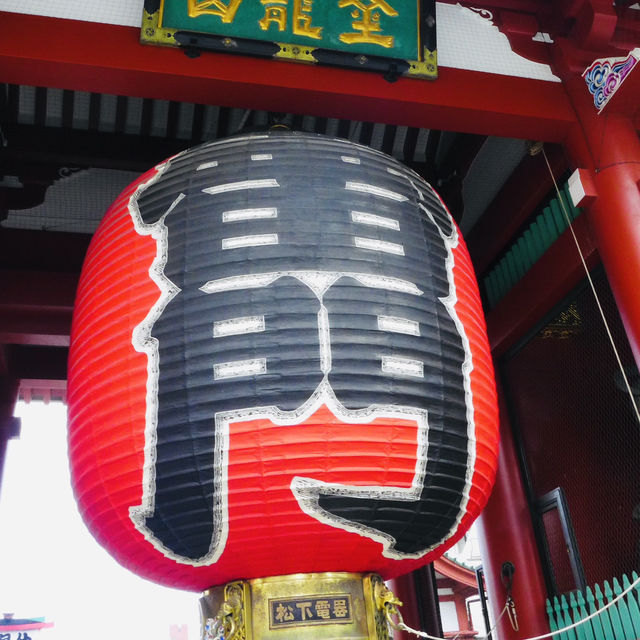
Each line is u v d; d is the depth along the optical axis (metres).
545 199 6.81
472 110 5.17
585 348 6.09
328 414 3.06
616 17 5.31
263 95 4.86
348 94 4.93
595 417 5.95
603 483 5.80
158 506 3.18
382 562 3.46
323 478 3.05
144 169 6.84
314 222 3.57
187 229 3.60
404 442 3.17
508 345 7.05
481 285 7.62
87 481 3.39
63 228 7.39
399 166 4.28
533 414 6.79
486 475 3.60
